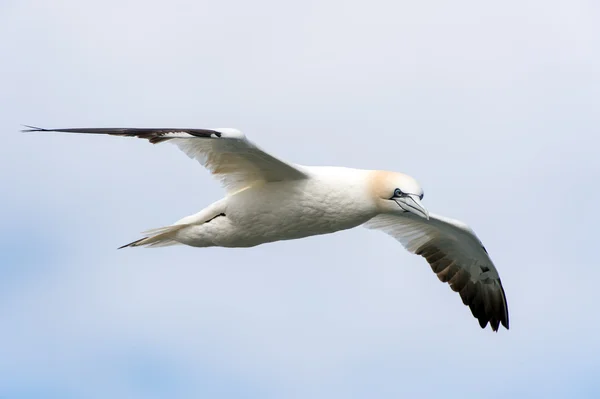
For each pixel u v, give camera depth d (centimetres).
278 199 1655
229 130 1513
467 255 1995
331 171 1666
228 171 1661
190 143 1608
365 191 1652
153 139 1474
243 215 1675
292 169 1620
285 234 1698
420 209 1630
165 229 1736
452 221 1898
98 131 1436
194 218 1719
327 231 1695
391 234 2009
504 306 2034
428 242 2000
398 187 1644
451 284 2045
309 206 1652
